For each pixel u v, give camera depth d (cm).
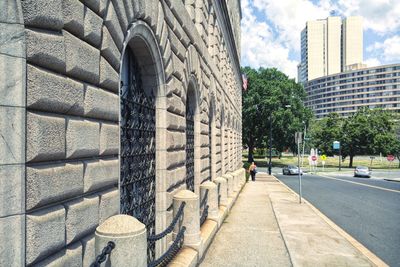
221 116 1811
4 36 283
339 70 17612
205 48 1180
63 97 348
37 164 314
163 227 719
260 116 5544
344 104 14738
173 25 755
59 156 342
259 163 7406
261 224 1152
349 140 6756
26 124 297
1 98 277
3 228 272
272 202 1714
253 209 1482
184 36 859
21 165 287
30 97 301
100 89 439
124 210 566
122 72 619
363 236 1066
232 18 2509
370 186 2888
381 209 1608
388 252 887
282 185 2803
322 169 6116
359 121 6781
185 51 888
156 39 655
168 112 746
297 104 5825
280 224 1147
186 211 740
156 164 723
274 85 5703
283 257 788
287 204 1641
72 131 365
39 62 316
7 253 274
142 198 652
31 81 302
